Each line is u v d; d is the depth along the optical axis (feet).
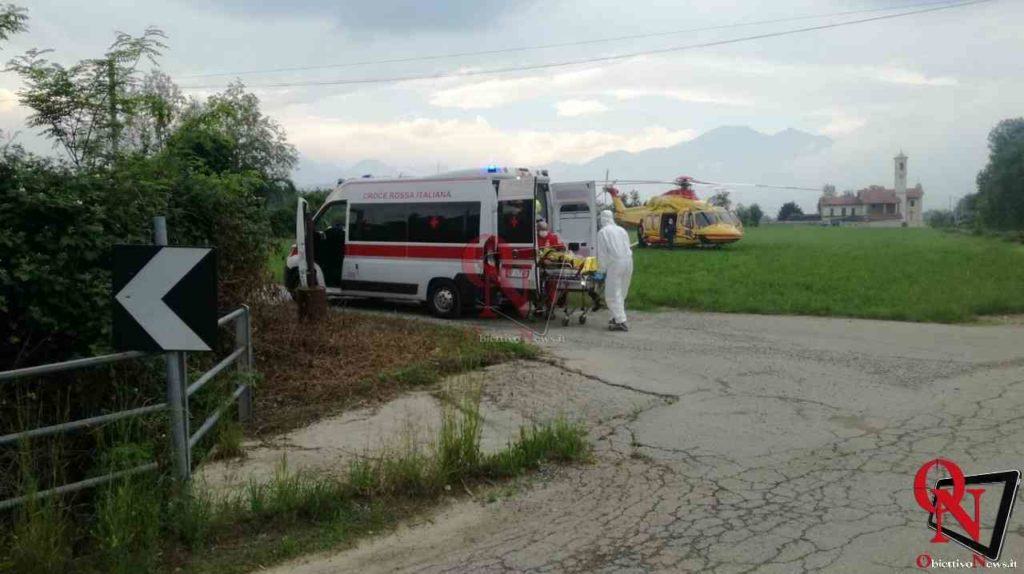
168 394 16.71
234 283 29.12
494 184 44.37
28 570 13.73
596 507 17.63
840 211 446.60
